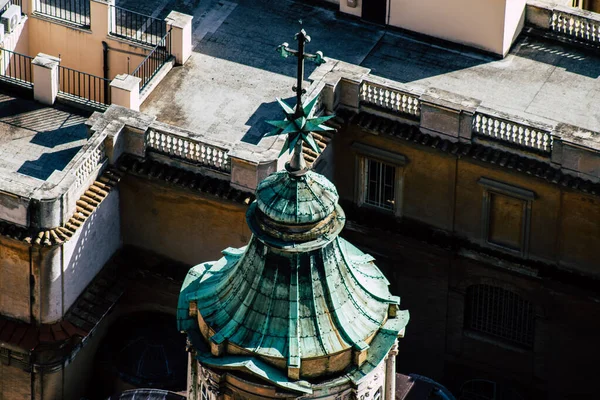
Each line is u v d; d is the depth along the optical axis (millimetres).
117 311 137125
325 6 145375
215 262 80375
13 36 144125
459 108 128875
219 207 130750
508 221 133000
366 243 138250
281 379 75375
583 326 134500
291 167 74750
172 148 129750
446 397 125375
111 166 131000
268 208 74500
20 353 132125
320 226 74812
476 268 135500
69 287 131250
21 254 128000
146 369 134500
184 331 77750
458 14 139375
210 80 138875
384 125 132125
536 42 141000
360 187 136750
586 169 127312
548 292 133875
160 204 132750
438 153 132250
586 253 131625
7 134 135875
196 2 146250
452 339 139625
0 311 132375
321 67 133125
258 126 134750
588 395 137125
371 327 76438
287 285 75375
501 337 138000
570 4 148500
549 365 137125
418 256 137125
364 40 142125
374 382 76875
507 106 135500
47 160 133875
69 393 135250
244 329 75875
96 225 131375
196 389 78750
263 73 139750
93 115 131625
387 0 141500
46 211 125938
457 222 135000
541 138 128000
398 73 138875
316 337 75562
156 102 136500
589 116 134750
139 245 135500
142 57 142750
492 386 140250
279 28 143875
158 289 136125
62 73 145625
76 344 132750
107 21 142625
